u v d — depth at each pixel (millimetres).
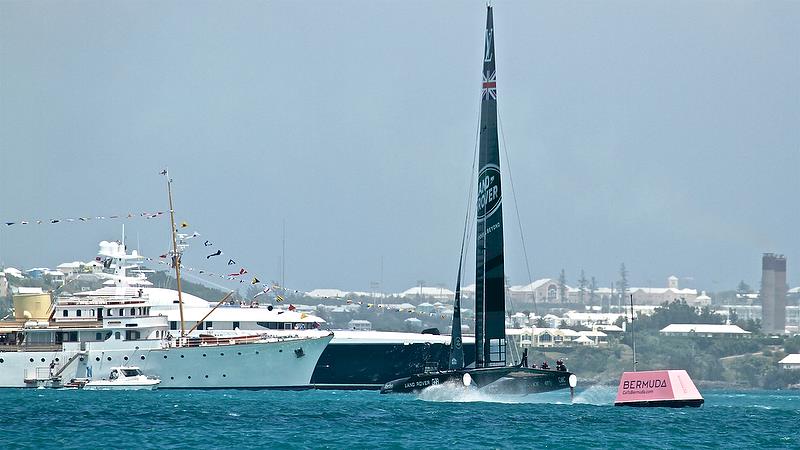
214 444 183750
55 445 183000
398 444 183750
